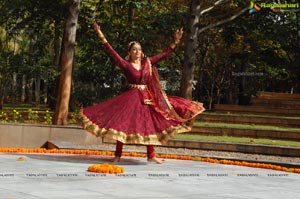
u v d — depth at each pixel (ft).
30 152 41.06
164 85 102.42
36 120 59.06
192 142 45.34
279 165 37.99
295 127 59.41
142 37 72.84
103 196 21.66
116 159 36.24
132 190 23.65
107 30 74.84
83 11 76.33
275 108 71.00
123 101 35.81
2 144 42.75
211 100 103.96
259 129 52.85
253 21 78.07
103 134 34.60
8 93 166.81
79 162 34.73
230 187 26.14
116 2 75.25
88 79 80.18
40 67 82.64
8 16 82.53
